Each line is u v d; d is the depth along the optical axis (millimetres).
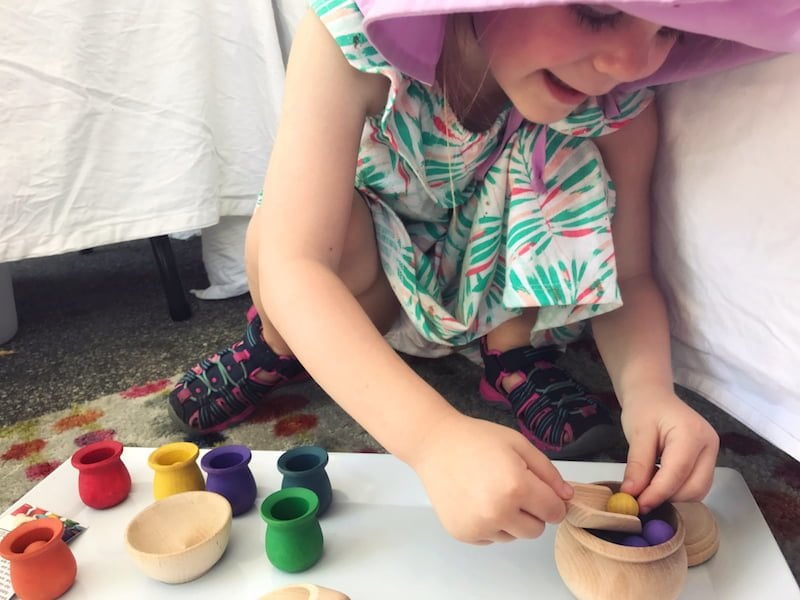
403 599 517
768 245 530
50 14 946
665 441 579
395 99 604
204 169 1074
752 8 472
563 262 680
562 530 523
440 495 489
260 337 852
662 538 496
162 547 562
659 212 671
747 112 552
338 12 594
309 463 631
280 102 1098
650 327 679
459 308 762
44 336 1178
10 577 535
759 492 685
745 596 499
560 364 972
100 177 1019
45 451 831
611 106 658
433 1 474
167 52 1019
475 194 764
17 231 980
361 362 542
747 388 610
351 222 726
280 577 542
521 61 545
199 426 841
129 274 1501
